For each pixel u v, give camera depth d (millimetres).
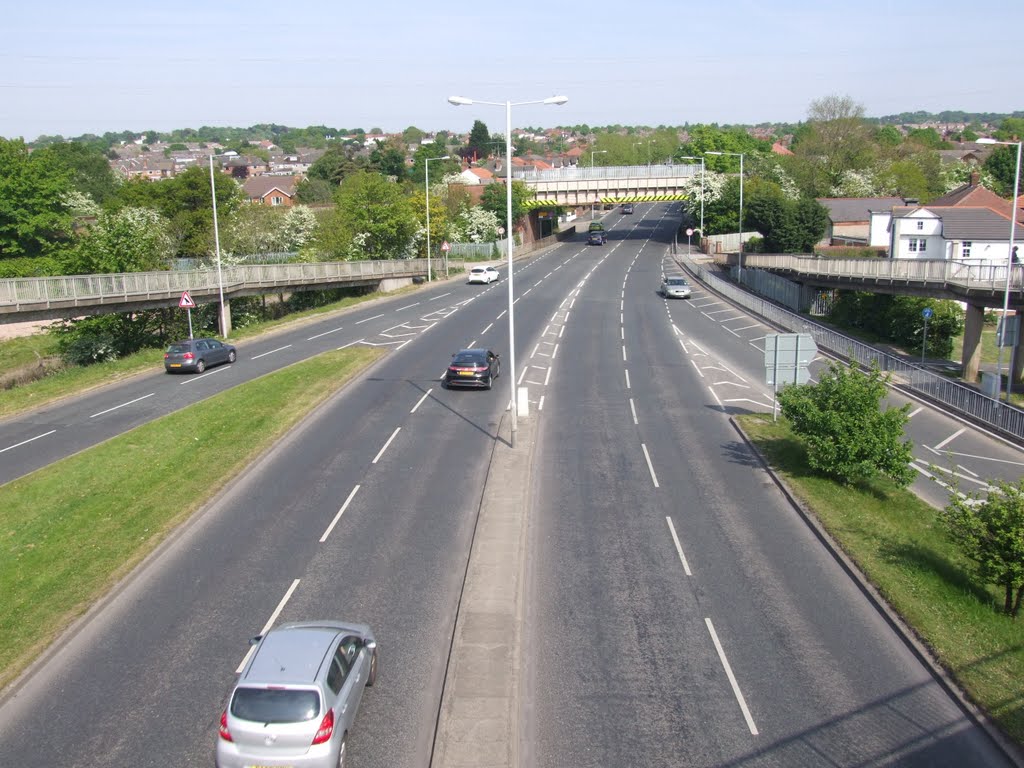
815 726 12562
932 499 23812
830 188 98250
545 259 90938
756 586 17109
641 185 100750
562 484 23406
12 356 51000
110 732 12539
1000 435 29625
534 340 46062
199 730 12570
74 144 140875
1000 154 120625
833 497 21922
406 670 14039
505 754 11797
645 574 17672
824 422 22812
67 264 45750
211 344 39938
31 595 16859
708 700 13227
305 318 55781
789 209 79562
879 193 98688
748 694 13367
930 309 43156
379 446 26797
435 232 80938
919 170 103688
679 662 14281
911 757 11852
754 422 29359
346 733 11820
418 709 12977
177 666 14281
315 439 27625
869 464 22297
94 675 14047
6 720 12859
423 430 28656
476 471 24406
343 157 162750
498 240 96562
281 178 154375
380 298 65000
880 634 15219
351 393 34094
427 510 21344
